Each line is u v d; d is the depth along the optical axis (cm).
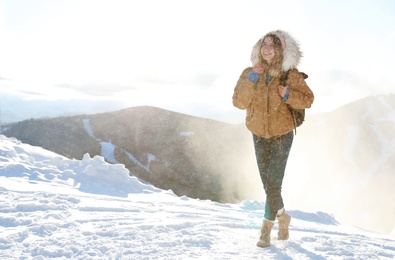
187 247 280
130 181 692
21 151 816
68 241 276
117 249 260
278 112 313
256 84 314
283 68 308
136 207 465
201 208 554
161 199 619
